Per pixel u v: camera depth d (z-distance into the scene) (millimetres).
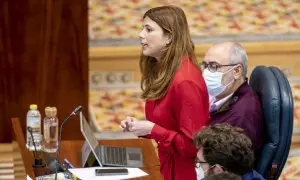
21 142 9289
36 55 10227
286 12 18172
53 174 8867
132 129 9227
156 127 9156
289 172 13406
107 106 15211
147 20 9156
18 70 10180
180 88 8945
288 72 16375
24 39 10125
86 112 10656
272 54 16297
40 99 10375
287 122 9500
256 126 9586
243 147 7492
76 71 10492
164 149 9344
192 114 8930
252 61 16281
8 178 9344
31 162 9102
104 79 15859
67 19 10266
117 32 16609
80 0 10242
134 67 15977
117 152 9523
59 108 10531
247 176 7891
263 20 17625
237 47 9930
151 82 9516
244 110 9594
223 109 9758
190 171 9344
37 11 10086
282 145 9531
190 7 18156
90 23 16938
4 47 10086
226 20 17547
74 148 9914
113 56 15820
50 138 9984
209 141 7551
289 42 16453
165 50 9125
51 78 10375
